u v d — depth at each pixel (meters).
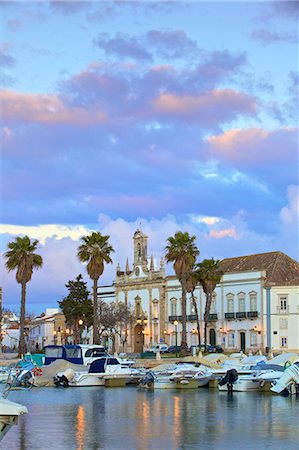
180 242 101.38
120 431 36.28
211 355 78.50
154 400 52.31
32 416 42.56
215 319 129.50
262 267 125.75
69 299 146.88
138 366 81.81
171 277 138.50
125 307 144.50
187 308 136.00
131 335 144.75
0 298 141.38
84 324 146.75
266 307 121.94
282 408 46.53
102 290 155.00
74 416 42.56
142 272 145.50
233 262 133.50
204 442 33.03
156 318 141.12
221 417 42.03
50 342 165.88
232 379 59.53
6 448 31.12
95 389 63.62
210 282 113.38
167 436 34.69
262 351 121.25
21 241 99.12
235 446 31.98
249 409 46.03
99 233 104.38
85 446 31.81
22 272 98.94
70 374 66.50
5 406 25.62
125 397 55.00
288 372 56.50
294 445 32.25
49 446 31.70
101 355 80.62
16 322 176.50
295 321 119.44
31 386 64.50
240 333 125.75
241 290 125.94
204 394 57.47
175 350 113.12
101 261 103.31
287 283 120.44
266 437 34.44
